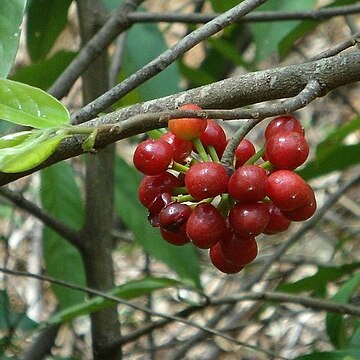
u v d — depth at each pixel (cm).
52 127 20
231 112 21
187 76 48
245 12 26
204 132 23
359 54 23
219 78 53
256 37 40
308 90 23
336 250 53
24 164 19
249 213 22
